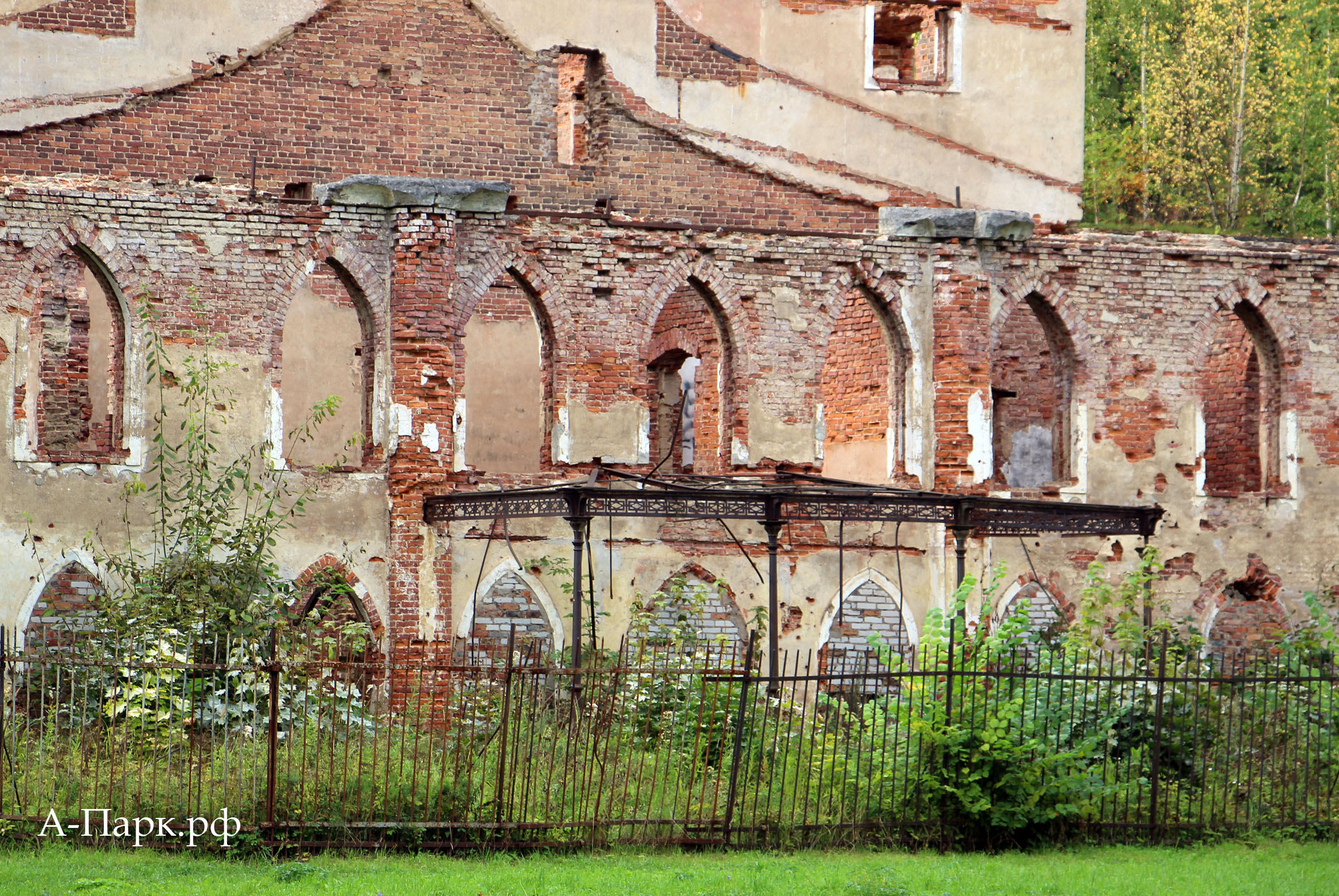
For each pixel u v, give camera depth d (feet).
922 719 68.28
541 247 95.50
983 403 102.63
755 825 66.13
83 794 62.80
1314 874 63.57
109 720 70.85
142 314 87.66
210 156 99.45
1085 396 105.19
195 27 101.14
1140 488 105.91
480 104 104.83
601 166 106.63
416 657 90.63
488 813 64.13
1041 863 64.95
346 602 91.71
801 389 100.07
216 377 89.30
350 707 70.23
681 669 73.41
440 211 92.48
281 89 101.19
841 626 100.32
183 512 86.02
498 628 94.58
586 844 63.98
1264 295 108.68
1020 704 68.03
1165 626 81.56
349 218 92.17
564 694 77.05
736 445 98.53
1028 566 103.50
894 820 68.33
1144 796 72.49
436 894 55.21
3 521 84.64
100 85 98.84
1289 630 106.93
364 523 91.56
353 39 102.68
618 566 96.07
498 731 68.23
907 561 101.76
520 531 94.84
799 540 99.55
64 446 104.37
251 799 62.85
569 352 95.86
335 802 63.10
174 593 81.25
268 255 90.68
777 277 99.91
